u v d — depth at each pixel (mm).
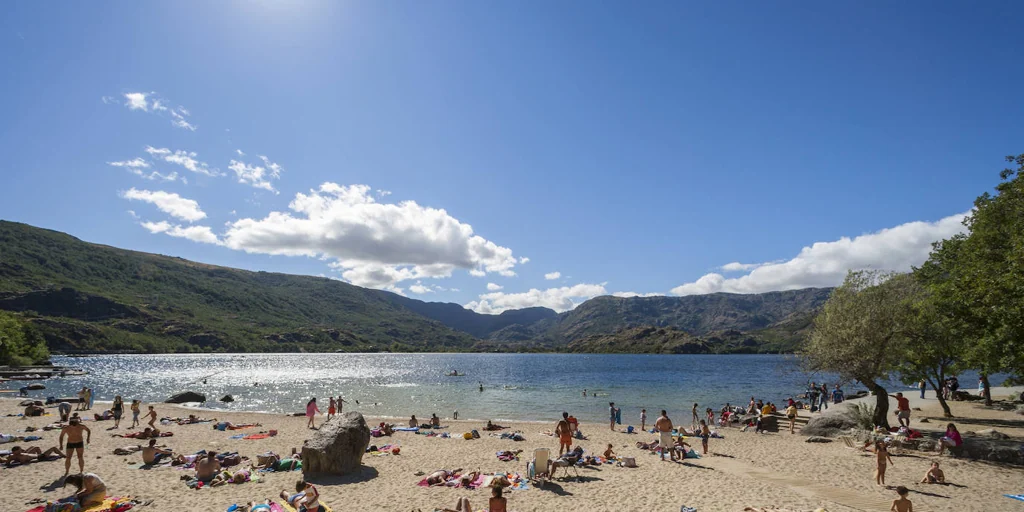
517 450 21922
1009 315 17781
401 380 82375
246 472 15906
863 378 25297
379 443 24406
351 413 18391
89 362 126438
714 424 33031
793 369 27969
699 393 58094
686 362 172500
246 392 58969
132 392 57250
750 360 191000
